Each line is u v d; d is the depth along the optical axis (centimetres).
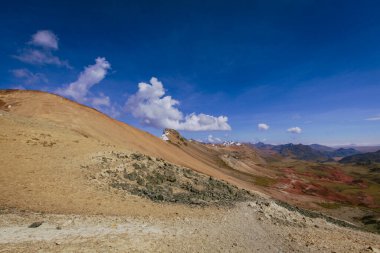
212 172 8494
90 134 5941
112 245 1600
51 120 5988
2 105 6744
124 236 1780
